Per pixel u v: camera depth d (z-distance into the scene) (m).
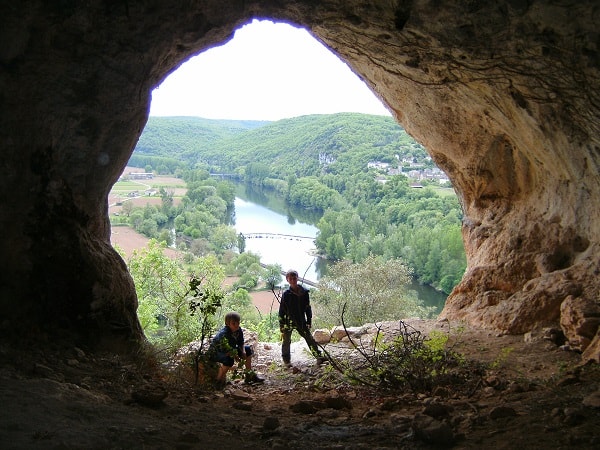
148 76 6.44
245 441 3.75
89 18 5.56
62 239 5.92
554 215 8.44
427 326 9.09
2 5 5.04
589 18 5.52
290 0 6.77
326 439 3.93
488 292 8.91
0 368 4.47
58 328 5.76
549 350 6.89
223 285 18.94
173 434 3.62
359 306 16.20
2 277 5.50
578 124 6.80
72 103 5.84
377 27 6.96
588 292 7.34
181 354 7.14
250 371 6.93
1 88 5.33
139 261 15.34
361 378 6.30
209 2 6.41
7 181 5.54
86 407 3.77
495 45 6.44
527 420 4.10
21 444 2.95
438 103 8.93
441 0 6.12
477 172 9.70
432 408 4.43
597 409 4.20
